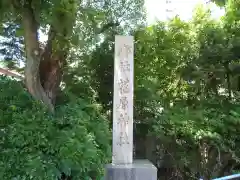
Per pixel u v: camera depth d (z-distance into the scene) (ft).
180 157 27.22
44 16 16.65
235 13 28.91
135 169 20.02
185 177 27.40
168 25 30.14
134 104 28.19
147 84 28.22
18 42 28.89
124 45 22.22
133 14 29.07
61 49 20.06
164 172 27.89
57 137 15.90
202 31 29.60
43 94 19.17
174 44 29.53
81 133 16.71
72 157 15.46
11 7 17.03
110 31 27.22
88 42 20.99
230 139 26.11
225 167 26.32
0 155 15.06
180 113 27.78
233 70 27.68
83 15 17.78
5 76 20.36
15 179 14.42
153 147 28.30
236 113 26.37
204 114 27.17
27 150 15.14
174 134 26.78
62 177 15.93
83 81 26.71
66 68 24.30
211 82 29.19
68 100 21.45
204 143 26.32
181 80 30.27
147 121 27.96
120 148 21.65
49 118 16.99
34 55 18.98
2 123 16.42
